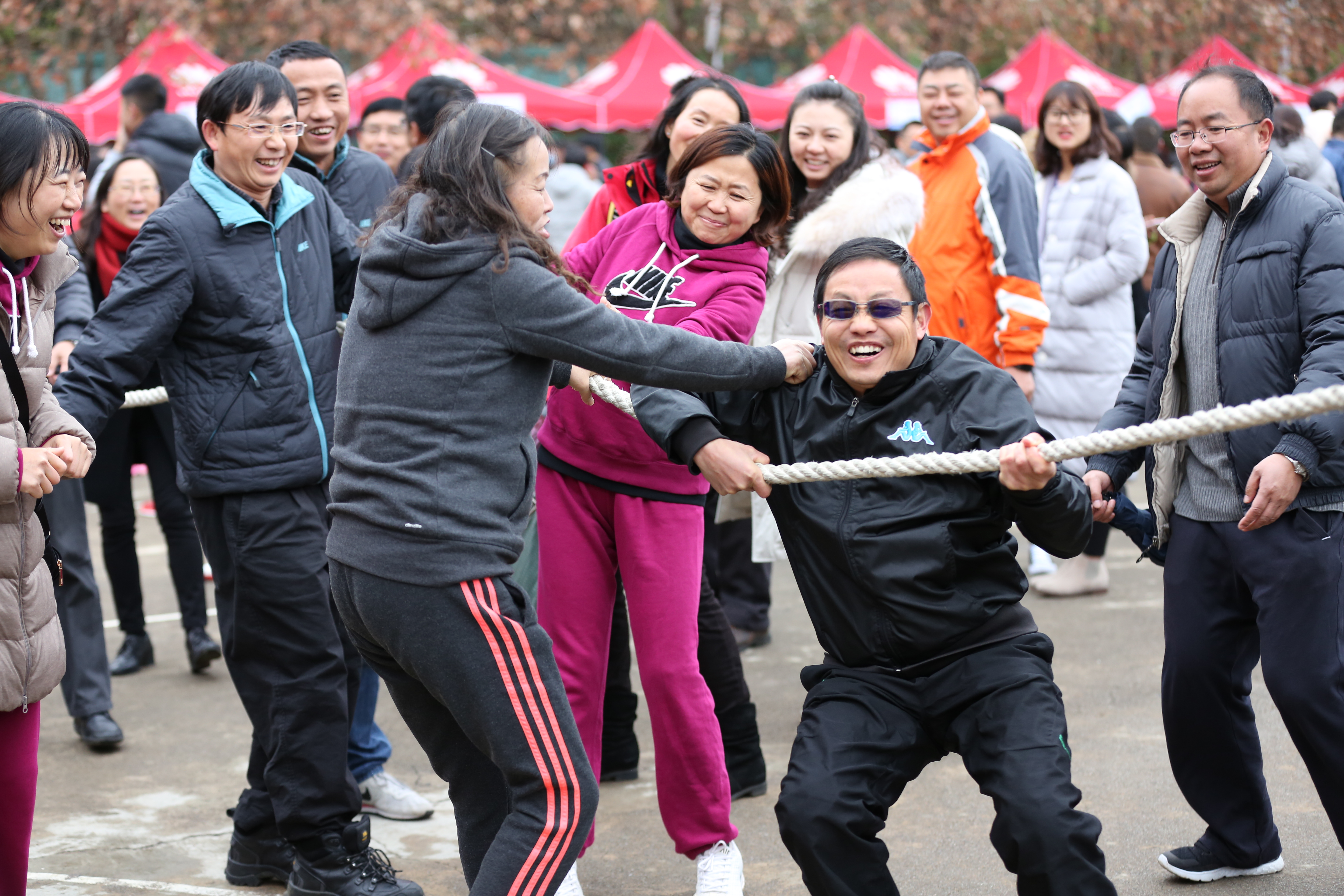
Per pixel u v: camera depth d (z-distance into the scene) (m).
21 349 2.72
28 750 2.76
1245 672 3.23
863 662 2.83
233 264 3.23
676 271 3.27
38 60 15.26
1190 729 3.25
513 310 2.47
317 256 3.43
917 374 2.82
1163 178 7.09
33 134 2.61
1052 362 5.96
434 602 2.48
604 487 3.26
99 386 3.12
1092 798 3.90
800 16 16.70
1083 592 6.24
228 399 3.24
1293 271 2.93
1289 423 2.82
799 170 4.35
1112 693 4.86
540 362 2.58
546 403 3.30
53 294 2.82
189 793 4.20
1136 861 3.47
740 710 3.99
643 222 3.44
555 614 3.31
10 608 2.65
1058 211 5.97
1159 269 3.24
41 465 2.62
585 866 3.60
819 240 4.07
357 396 2.54
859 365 2.79
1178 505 3.18
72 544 4.55
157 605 6.72
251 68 3.22
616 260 3.43
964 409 2.80
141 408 5.26
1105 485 3.24
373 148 5.95
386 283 2.49
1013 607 2.81
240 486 3.23
